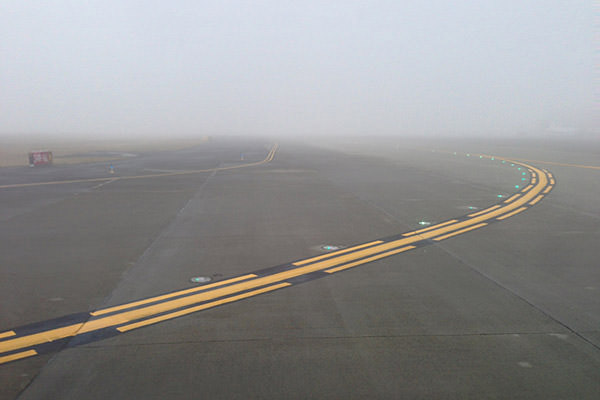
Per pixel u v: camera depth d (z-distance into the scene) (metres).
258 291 5.85
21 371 3.81
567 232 9.42
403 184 18.41
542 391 3.47
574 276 6.43
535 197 14.58
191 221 10.76
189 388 3.54
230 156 39.91
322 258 7.45
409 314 5.04
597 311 5.11
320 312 5.12
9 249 8.17
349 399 3.38
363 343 4.31
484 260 7.29
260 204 13.34
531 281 6.21
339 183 18.83
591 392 3.45
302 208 12.59
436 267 6.90
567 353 4.09
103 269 6.91
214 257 7.54
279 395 3.43
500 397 3.39
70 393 3.47
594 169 25.61
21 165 30.08
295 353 4.11
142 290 5.92
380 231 9.55
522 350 4.15
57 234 9.40
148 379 3.67
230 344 4.30
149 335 4.52
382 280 6.27
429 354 4.08
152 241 8.73
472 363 3.91
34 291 5.90
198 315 5.04
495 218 11.00
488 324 4.75
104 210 12.37
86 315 5.07
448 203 13.45
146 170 25.64
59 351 4.18
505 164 29.70
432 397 3.40
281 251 7.92
